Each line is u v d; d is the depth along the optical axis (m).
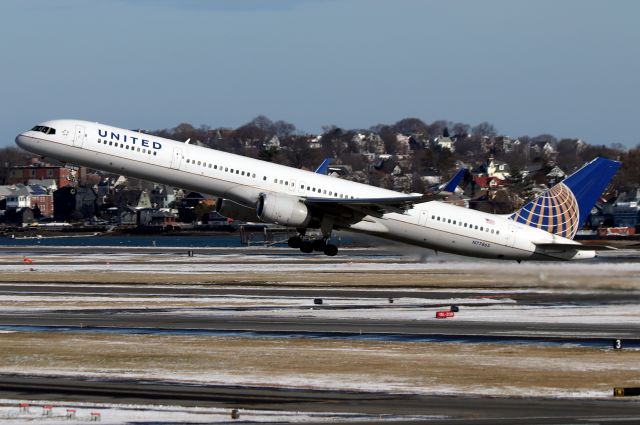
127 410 110.69
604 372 135.75
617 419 106.00
